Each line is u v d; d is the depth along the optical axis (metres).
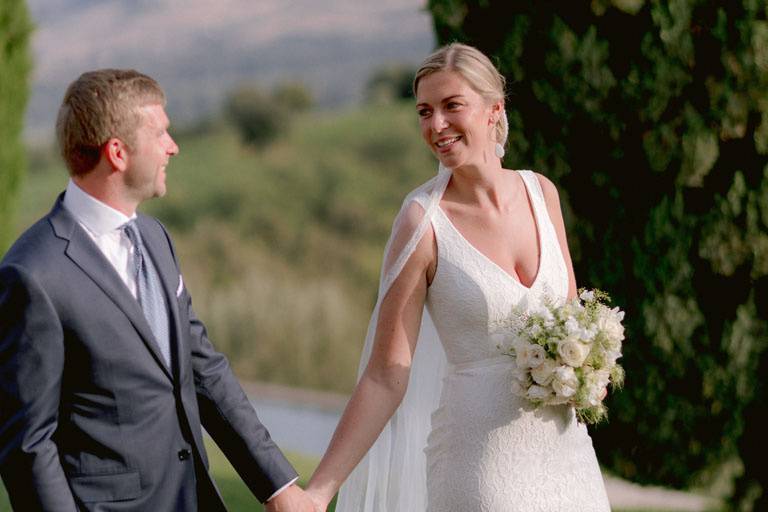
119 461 3.45
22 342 3.33
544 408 4.07
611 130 5.78
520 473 4.03
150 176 3.57
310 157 36.81
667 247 5.83
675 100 5.72
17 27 9.48
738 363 5.89
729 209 5.77
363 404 4.16
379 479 4.41
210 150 38.72
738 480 6.12
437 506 4.11
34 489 3.29
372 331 4.38
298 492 3.95
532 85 5.82
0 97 9.43
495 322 4.09
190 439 3.62
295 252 32.59
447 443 4.11
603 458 6.21
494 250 4.16
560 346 3.94
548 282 4.20
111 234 3.58
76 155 3.51
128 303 3.48
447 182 4.26
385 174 36.34
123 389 3.46
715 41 5.66
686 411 5.98
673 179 5.79
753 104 5.66
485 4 5.85
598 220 5.90
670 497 8.26
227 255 30.92
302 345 20.67
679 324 5.88
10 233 9.62
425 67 4.12
